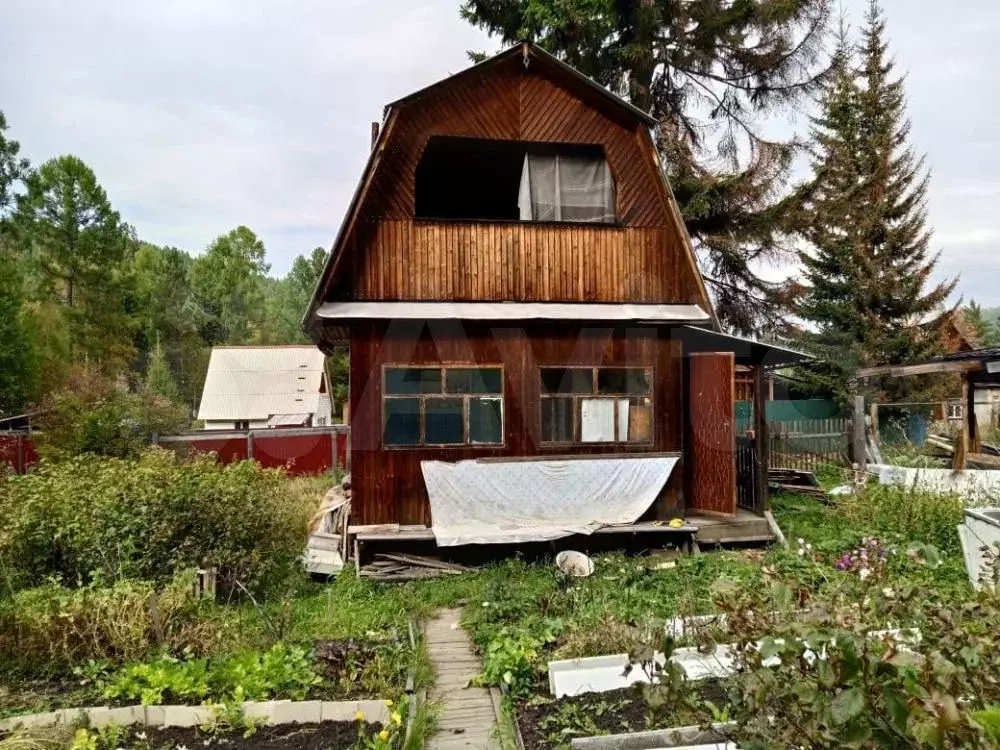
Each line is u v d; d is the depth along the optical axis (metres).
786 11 15.59
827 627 2.75
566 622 6.54
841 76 19.58
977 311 46.41
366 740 4.57
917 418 21.53
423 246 9.61
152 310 45.25
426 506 9.38
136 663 5.52
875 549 6.43
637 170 10.22
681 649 5.28
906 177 21.94
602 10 15.77
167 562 7.34
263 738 4.75
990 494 10.53
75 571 7.33
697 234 18.48
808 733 2.60
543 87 9.95
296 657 5.66
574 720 4.81
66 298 35.25
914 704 2.21
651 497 9.70
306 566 8.73
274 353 33.66
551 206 10.14
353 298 9.41
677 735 3.89
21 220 32.12
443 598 7.95
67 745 4.48
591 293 10.04
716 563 8.48
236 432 17.95
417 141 9.59
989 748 2.19
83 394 18.72
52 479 8.32
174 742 4.68
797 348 20.73
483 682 5.73
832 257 22.09
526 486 9.44
